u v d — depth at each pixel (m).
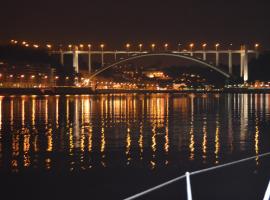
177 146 36.62
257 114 76.19
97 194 22.12
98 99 145.50
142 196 21.30
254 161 28.56
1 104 105.12
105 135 44.56
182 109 90.62
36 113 76.69
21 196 21.95
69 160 30.30
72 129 50.69
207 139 41.16
